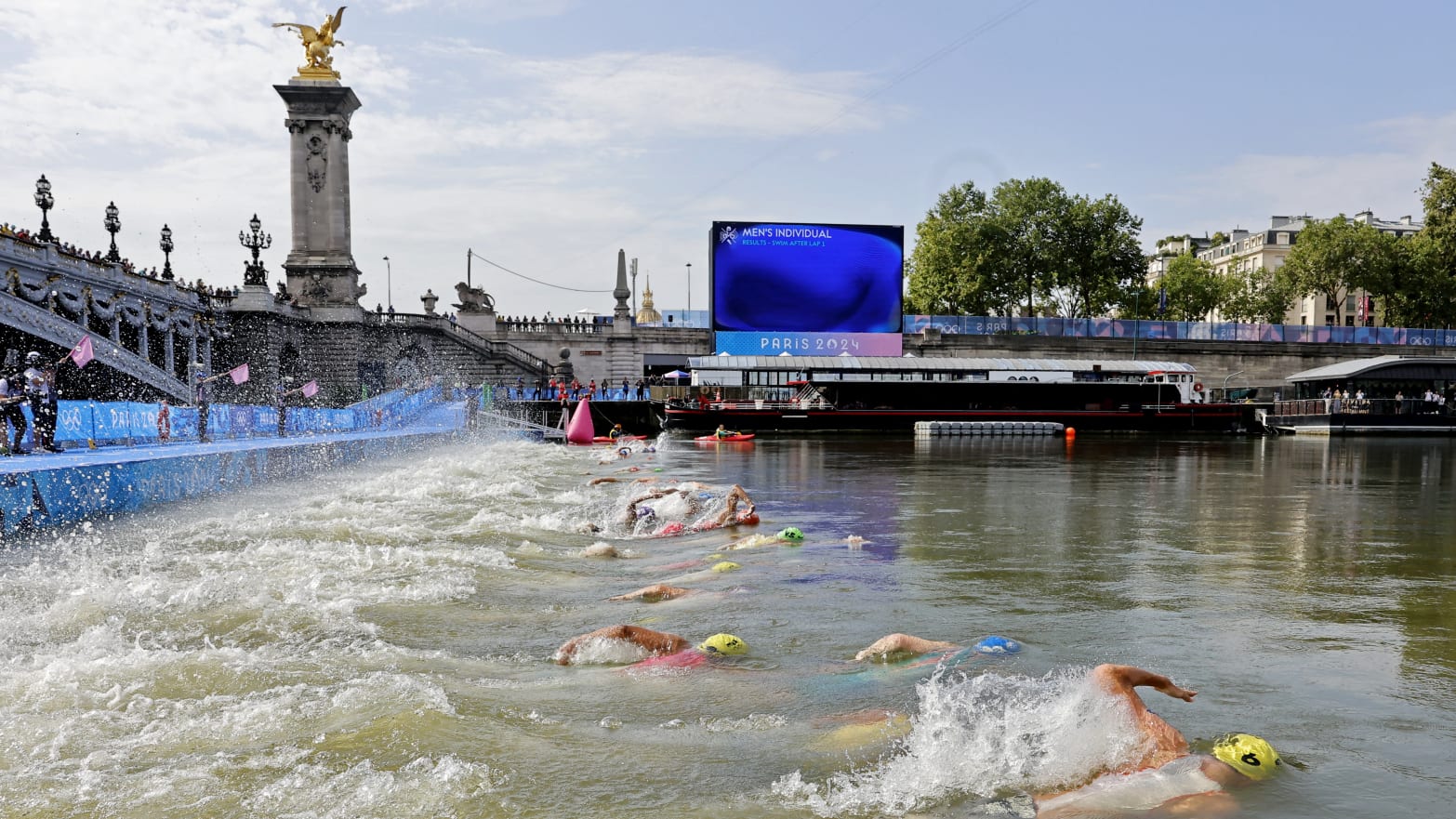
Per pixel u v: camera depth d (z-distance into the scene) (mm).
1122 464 31609
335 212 67438
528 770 5055
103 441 24297
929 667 7035
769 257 65312
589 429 47250
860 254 66125
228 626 8133
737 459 33562
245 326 58375
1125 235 86125
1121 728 5309
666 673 6898
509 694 6402
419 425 50500
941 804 4625
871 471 27859
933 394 59312
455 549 12242
